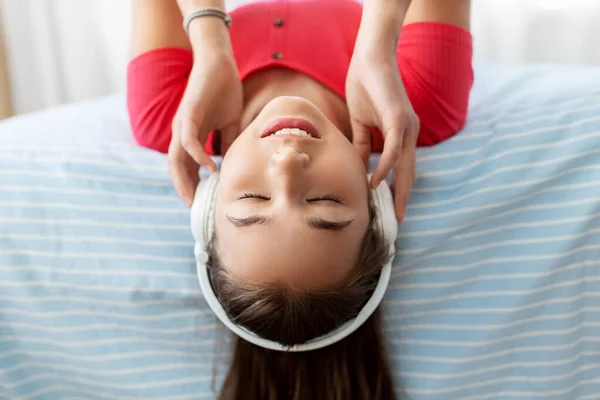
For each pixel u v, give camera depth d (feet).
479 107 3.24
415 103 2.87
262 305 2.39
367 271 2.50
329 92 3.02
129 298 2.92
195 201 2.63
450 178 2.86
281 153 2.29
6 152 3.06
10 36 4.90
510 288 2.86
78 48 4.97
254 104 2.94
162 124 3.03
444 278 2.87
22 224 2.95
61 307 2.97
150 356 2.98
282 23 3.16
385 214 2.57
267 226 2.31
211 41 2.74
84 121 3.51
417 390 2.93
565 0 4.45
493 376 2.95
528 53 4.66
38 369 3.04
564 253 2.82
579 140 2.81
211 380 2.96
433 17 2.95
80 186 2.97
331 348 2.77
